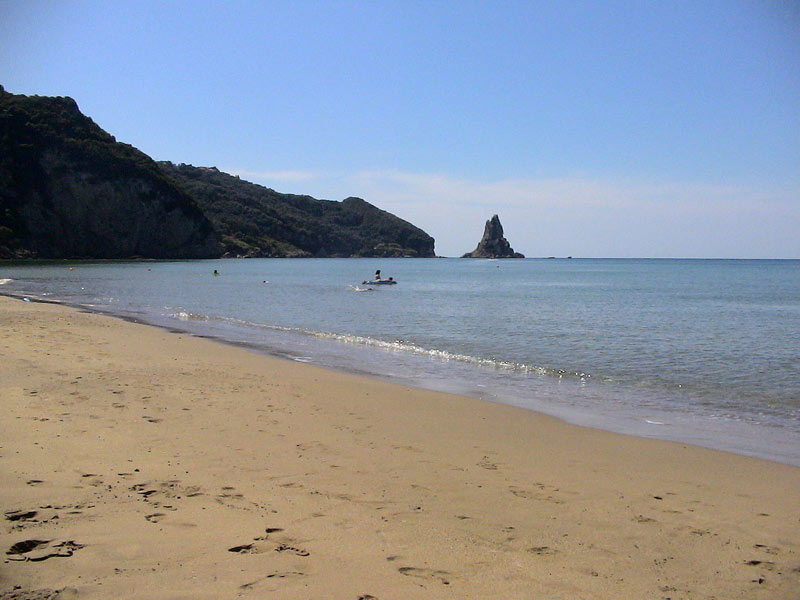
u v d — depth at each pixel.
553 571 4.65
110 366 13.24
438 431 9.27
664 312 34.28
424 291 54.66
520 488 6.70
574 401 12.25
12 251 110.25
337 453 7.75
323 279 75.88
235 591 4.09
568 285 70.50
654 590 4.42
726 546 5.28
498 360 17.31
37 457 6.74
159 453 7.26
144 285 54.09
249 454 7.46
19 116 119.06
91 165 125.44
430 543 5.07
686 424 10.46
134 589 4.04
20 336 17.08
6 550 4.50
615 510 6.11
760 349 19.80
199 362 14.72
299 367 15.09
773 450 8.87
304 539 5.01
